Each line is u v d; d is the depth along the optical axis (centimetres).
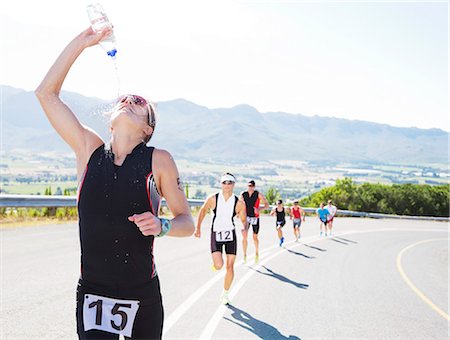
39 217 1867
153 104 299
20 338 575
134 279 281
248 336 679
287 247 1908
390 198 6397
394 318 848
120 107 288
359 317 834
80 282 288
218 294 934
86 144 294
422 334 757
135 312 283
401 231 3512
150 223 267
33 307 707
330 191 6272
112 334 278
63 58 300
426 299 1050
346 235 2762
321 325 764
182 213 298
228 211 876
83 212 280
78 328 283
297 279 1175
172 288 966
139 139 290
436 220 5900
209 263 1284
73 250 1218
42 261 1061
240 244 1927
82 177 287
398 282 1257
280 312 829
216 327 712
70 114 298
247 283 1075
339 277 1255
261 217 3794
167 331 681
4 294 770
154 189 286
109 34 309
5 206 1489
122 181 277
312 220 3906
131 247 277
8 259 1059
